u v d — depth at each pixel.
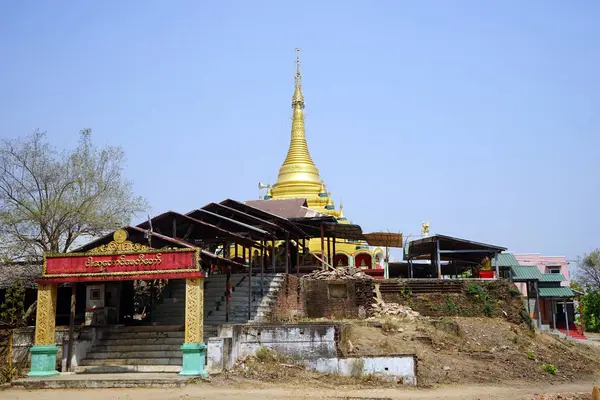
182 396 20.59
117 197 35.84
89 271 24.84
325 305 37.41
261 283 32.59
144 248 24.55
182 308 32.41
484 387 25.06
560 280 54.56
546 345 35.38
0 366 27.58
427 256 56.88
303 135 65.75
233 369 24.75
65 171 34.94
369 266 58.25
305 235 40.84
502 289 38.97
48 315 25.16
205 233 31.86
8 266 34.12
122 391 21.70
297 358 25.70
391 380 24.77
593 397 19.28
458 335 32.69
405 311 36.78
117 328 28.45
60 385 22.64
